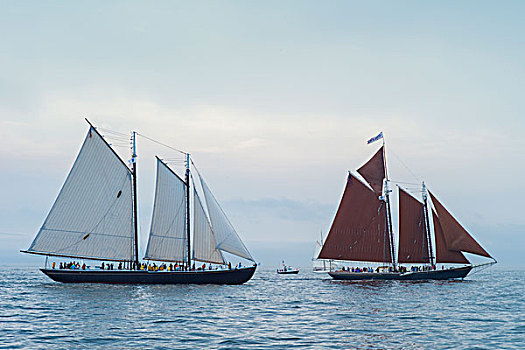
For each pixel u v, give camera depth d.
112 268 79.31
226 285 81.25
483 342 35.62
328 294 71.12
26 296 63.19
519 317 47.28
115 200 78.00
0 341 35.44
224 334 38.16
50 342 35.22
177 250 79.88
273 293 71.62
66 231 75.00
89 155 75.25
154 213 77.81
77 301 57.94
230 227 79.38
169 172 79.12
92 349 33.19
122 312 49.28
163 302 57.62
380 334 38.28
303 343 35.03
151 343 34.97
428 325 42.44
